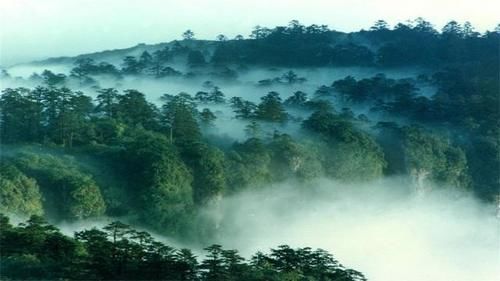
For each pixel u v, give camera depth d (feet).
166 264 289.94
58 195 419.13
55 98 529.45
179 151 484.74
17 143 492.95
